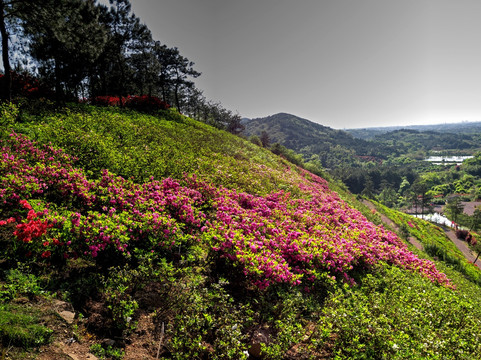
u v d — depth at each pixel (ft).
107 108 86.02
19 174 24.82
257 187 51.34
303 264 27.89
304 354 18.03
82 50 81.82
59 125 47.85
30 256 17.78
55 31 62.75
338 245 32.40
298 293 22.89
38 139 38.37
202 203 35.76
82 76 104.32
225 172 51.55
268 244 28.84
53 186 26.02
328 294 26.11
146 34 109.81
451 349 20.18
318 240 31.81
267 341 18.31
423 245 108.37
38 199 23.50
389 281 31.83
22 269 16.37
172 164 44.29
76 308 15.70
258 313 20.42
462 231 228.84
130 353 14.29
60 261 18.47
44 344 12.42
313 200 54.60
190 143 67.46
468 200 469.16
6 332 11.67
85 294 16.67
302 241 30.19
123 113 83.97
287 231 33.65
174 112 118.11
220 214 31.60
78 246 19.04
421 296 29.53
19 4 55.57
